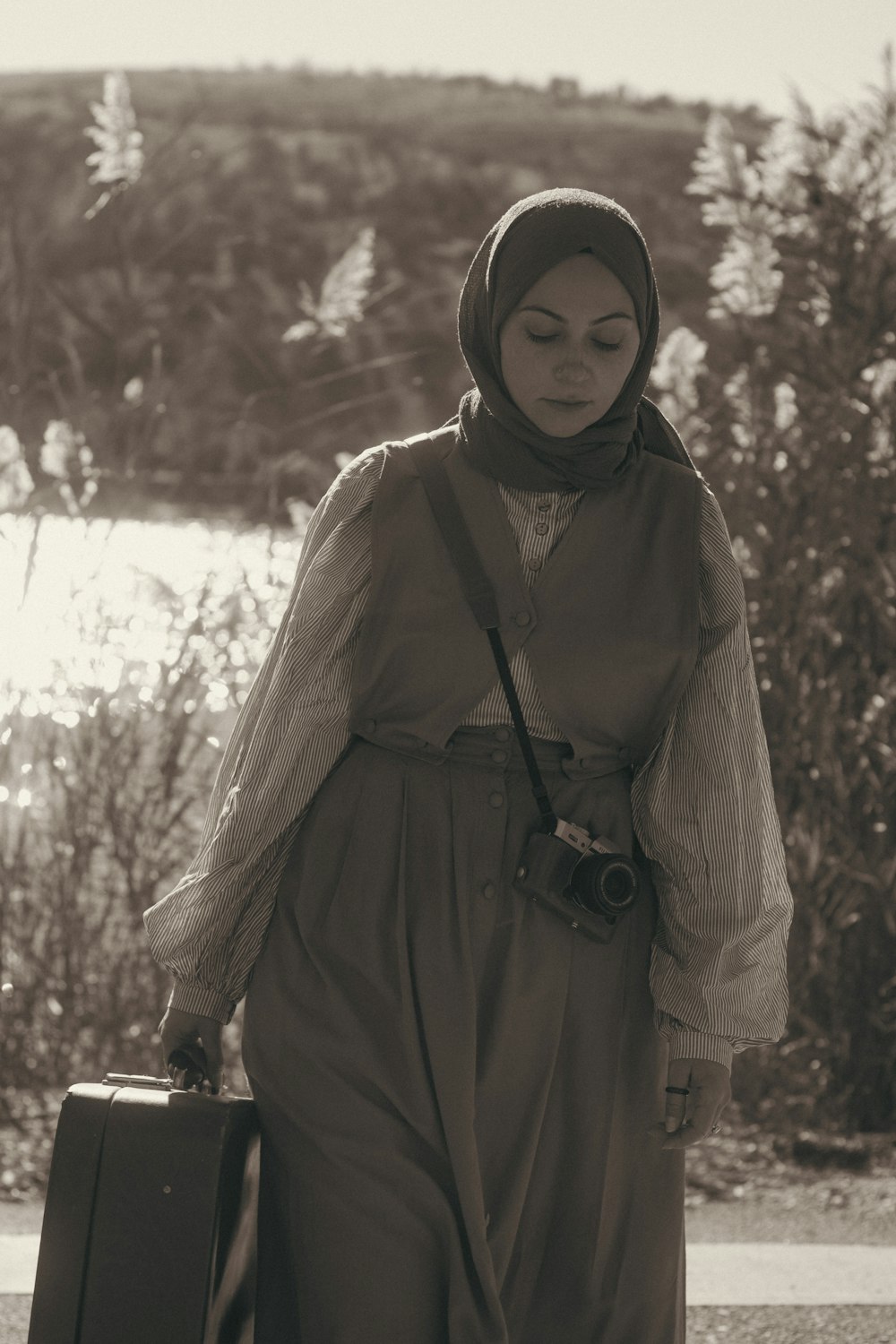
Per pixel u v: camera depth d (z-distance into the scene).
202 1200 2.92
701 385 7.57
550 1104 3.06
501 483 3.12
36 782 6.79
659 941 3.22
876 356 7.39
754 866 3.14
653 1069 3.18
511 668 3.06
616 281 3.04
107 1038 6.75
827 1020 7.04
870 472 7.16
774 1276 5.33
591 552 3.10
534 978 3.02
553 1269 3.05
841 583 7.08
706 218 7.61
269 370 7.46
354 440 7.82
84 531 6.87
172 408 7.21
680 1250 3.22
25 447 7.09
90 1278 2.95
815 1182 6.39
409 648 3.06
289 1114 3.02
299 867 3.11
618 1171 3.12
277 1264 3.07
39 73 53.53
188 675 6.77
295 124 54.62
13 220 7.29
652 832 3.18
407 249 43.97
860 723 7.09
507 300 3.06
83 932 6.74
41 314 7.27
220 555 6.93
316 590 3.11
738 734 3.15
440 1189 2.95
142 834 6.79
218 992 3.25
